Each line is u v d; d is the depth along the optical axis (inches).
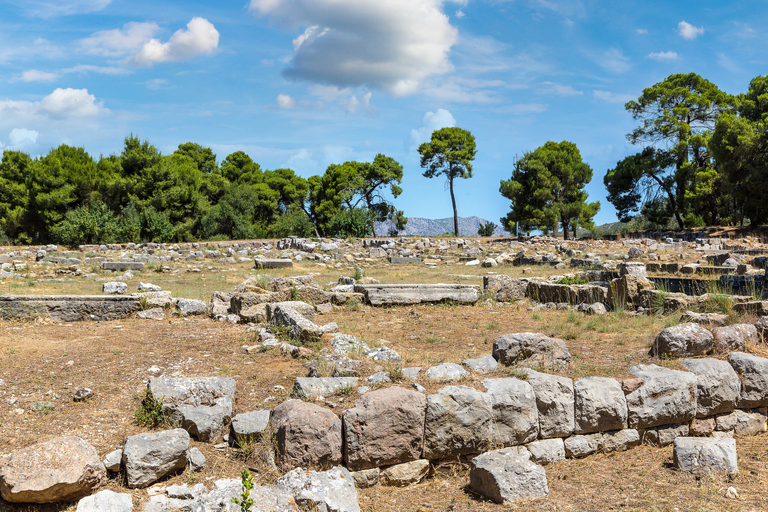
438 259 1176.2
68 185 1448.1
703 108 1686.8
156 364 257.6
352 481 167.5
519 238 1584.6
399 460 184.2
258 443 183.6
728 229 1541.6
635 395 212.2
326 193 2229.3
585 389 206.5
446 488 182.4
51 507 147.7
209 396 202.7
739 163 1437.0
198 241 1635.1
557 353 241.1
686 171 1674.5
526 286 493.4
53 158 1504.7
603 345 288.5
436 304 457.1
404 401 184.4
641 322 346.9
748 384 233.9
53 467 148.6
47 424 187.0
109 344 296.5
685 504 165.5
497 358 239.8
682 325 252.8
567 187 1831.9
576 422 205.5
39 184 1429.6
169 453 167.2
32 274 732.7
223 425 195.0
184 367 254.2
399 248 1307.8
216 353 284.0
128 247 1217.4
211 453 182.4
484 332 342.6
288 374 245.0
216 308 398.3
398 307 442.9
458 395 190.9
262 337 311.4
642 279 416.5
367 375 224.1
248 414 191.6
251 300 391.5
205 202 1754.4
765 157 1427.2
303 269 937.5
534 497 169.8
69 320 361.7
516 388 198.5
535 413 200.1
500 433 195.8
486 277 535.5
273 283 450.6
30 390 217.0
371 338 319.0
